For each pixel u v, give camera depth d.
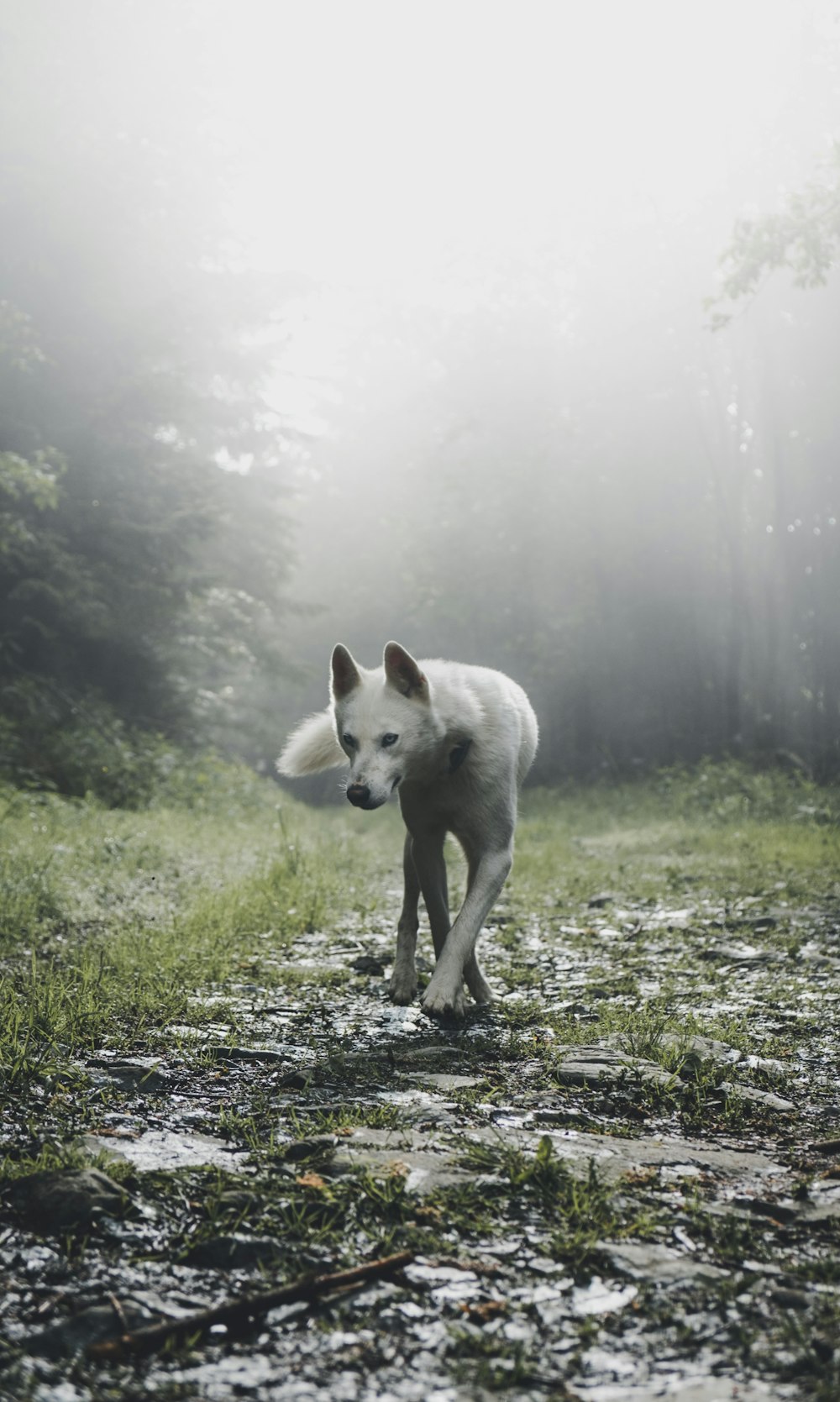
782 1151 3.06
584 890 8.84
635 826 15.87
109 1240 2.35
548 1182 2.65
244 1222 2.43
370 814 20.53
